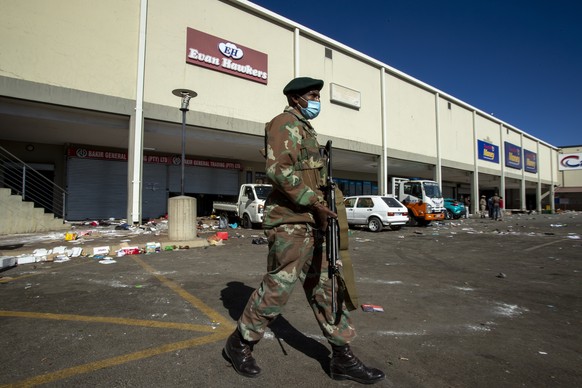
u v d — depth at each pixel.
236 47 14.52
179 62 13.05
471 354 2.60
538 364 2.45
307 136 2.22
